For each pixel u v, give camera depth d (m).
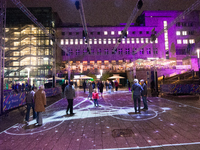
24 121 5.83
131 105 8.99
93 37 54.03
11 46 40.66
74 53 52.91
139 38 54.34
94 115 6.45
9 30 43.03
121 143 3.44
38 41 42.47
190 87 12.33
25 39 42.69
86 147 3.29
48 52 41.91
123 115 6.30
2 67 7.77
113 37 54.34
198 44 49.22
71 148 3.26
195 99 10.70
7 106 7.78
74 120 5.66
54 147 3.34
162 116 5.92
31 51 42.19
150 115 6.16
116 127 4.66
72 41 53.28
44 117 6.30
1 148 3.37
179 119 5.43
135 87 6.58
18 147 3.41
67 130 4.50
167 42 55.41
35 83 33.69
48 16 43.59
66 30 53.22
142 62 38.91
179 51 55.25
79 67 50.72
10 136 4.14
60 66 48.47
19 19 43.25
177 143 3.37
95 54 53.38
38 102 5.13
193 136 3.76
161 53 53.66
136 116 6.05
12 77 37.97
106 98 13.11
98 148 3.21
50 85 19.78
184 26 55.78
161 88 14.08
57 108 8.59
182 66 35.25
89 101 11.39
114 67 49.75
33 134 4.26
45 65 39.84
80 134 4.12
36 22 15.26
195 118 5.51
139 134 3.99
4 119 6.25
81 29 53.38
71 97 6.68
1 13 8.10
